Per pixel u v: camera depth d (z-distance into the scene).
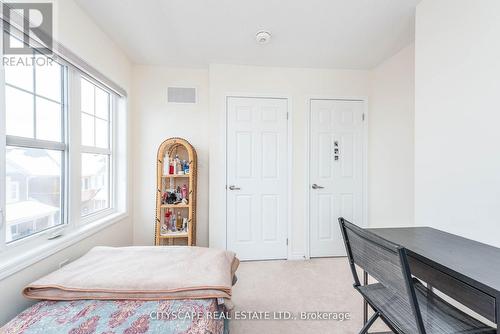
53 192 1.66
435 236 1.40
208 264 1.42
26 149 1.43
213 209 2.78
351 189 2.94
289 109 2.84
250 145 2.83
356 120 2.93
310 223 2.90
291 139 2.85
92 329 0.95
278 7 1.76
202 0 1.69
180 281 1.21
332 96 2.89
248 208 2.83
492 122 1.24
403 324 1.03
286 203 2.87
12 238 1.33
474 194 1.33
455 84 1.43
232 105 2.79
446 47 1.48
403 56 2.39
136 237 2.84
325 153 2.91
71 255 1.68
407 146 2.34
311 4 1.73
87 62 1.87
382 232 1.49
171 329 0.96
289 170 2.85
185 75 2.90
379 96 2.77
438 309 1.11
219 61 2.70
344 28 2.04
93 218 2.12
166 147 2.75
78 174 1.86
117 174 2.58
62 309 1.07
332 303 1.94
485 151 1.27
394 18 1.89
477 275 0.91
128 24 1.99
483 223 1.28
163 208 2.82
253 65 2.80
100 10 1.81
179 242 2.90
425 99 1.63
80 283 1.18
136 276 1.25
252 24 1.98
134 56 2.60
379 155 2.77
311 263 2.74
